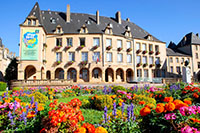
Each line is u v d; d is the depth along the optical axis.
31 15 29.56
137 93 12.42
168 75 41.91
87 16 39.47
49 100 11.39
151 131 4.10
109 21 40.44
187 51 49.81
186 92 10.21
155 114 4.06
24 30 28.53
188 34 52.75
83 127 3.43
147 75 39.22
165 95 10.43
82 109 8.69
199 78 48.22
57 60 33.12
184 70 24.00
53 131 3.49
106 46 34.88
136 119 4.85
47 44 32.81
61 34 33.44
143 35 42.09
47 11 37.53
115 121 4.66
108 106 8.49
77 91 15.15
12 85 23.16
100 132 3.29
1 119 5.08
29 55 27.97
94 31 34.81
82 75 34.25
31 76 30.81
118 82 34.28
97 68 34.81
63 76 33.97
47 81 23.72
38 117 5.08
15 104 5.28
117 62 35.28
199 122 3.53
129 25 43.31
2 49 44.59
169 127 3.68
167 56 44.41
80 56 33.47
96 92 14.85
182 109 3.61
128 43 38.03
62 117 3.58
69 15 36.53
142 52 39.16
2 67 44.44
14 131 4.63
